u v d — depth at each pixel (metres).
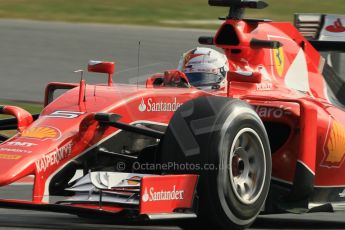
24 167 18.56
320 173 23.34
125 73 24.75
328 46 29.19
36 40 62.53
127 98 21.11
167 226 21.88
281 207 22.36
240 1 23.67
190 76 23.72
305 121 21.80
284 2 77.81
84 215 19.33
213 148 19.38
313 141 22.03
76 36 63.91
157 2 77.94
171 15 72.69
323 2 78.50
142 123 21.23
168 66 25.08
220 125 19.53
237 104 20.25
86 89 21.84
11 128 22.70
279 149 22.53
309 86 25.81
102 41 62.28
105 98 21.19
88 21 69.81
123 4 76.81
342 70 32.03
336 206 23.41
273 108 22.45
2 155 18.92
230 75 21.78
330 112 24.31
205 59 23.73
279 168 22.56
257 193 20.45
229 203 19.61
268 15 71.44
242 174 20.34
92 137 20.30
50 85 23.88
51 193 19.42
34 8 74.56
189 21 70.38
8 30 65.19
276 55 25.03
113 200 18.95
